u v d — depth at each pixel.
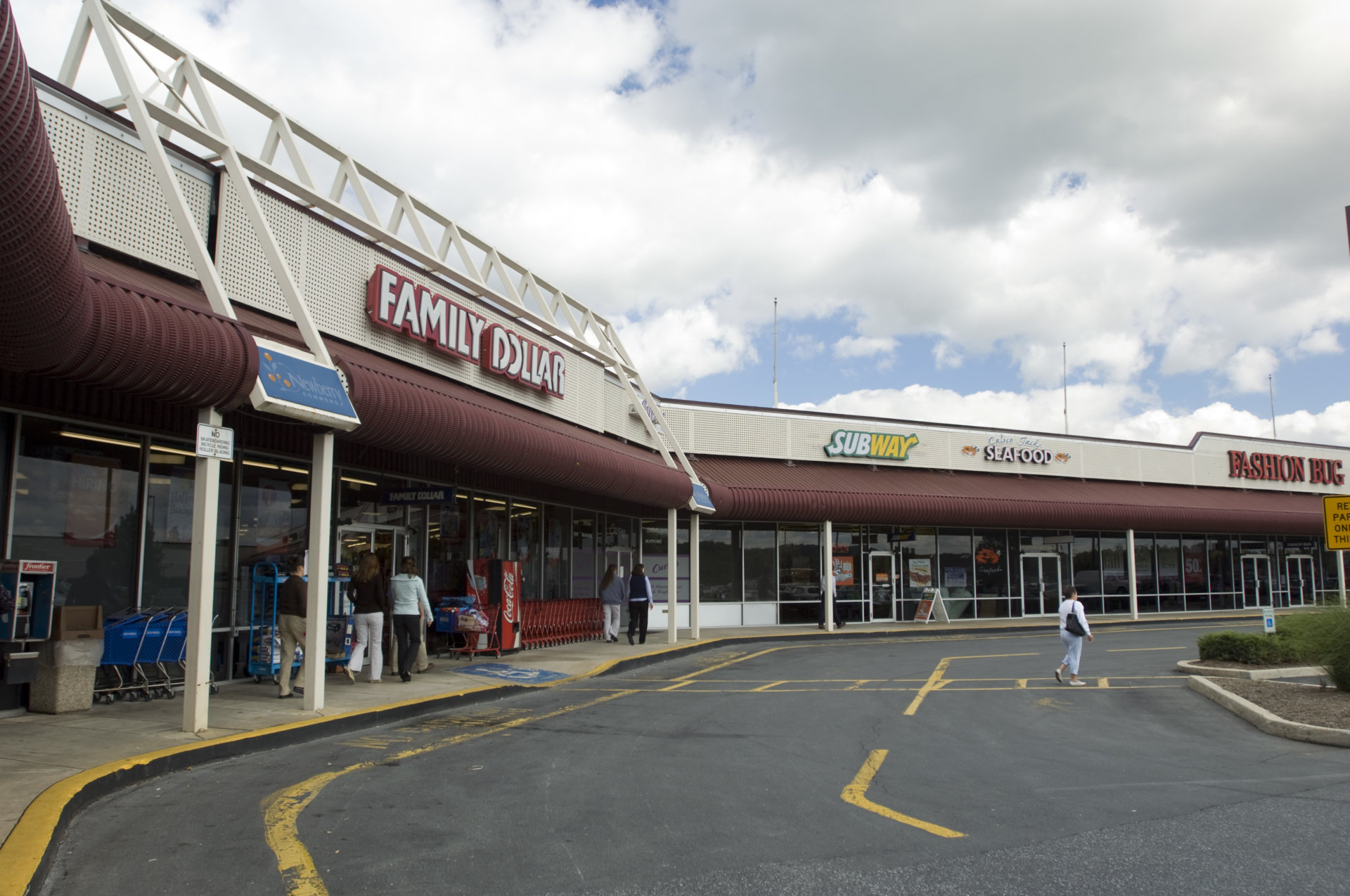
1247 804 7.31
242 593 12.62
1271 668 16.55
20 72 4.44
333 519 14.38
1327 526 14.45
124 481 10.97
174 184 9.30
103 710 10.08
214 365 8.38
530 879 5.22
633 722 11.19
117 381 7.64
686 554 29.16
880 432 32.66
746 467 29.66
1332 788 7.91
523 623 19.38
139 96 9.49
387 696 11.88
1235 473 41.16
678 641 22.64
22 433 9.82
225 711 10.25
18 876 4.80
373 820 6.42
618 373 23.31
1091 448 37.44
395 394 11.80
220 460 8.99
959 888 5.17
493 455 14.34
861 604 31.22
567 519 23.08
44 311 6.13
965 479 33.78
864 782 7.93
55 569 9.65
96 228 10.02
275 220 12.62
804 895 5.02
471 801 7.02
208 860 5.48
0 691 9.44
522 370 18.48
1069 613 15.77
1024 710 12.73
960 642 25.16
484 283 17.00
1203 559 39.12
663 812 6.76
